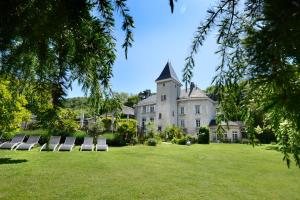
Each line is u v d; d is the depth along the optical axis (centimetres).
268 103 120
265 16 104
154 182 956
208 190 870
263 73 112
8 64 166
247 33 114
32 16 137
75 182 917
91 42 170
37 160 1344
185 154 1864
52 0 137
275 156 1833
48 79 180
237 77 143
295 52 102
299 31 98
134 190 840
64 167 1179
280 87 111
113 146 2444
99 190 827
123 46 163
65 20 141
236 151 2142
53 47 177
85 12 147
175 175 1096
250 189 907
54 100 175
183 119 4412
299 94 108
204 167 1333
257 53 110
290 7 98
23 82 190
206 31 158
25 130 2209
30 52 166
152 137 2975
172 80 4469
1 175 974
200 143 3238
